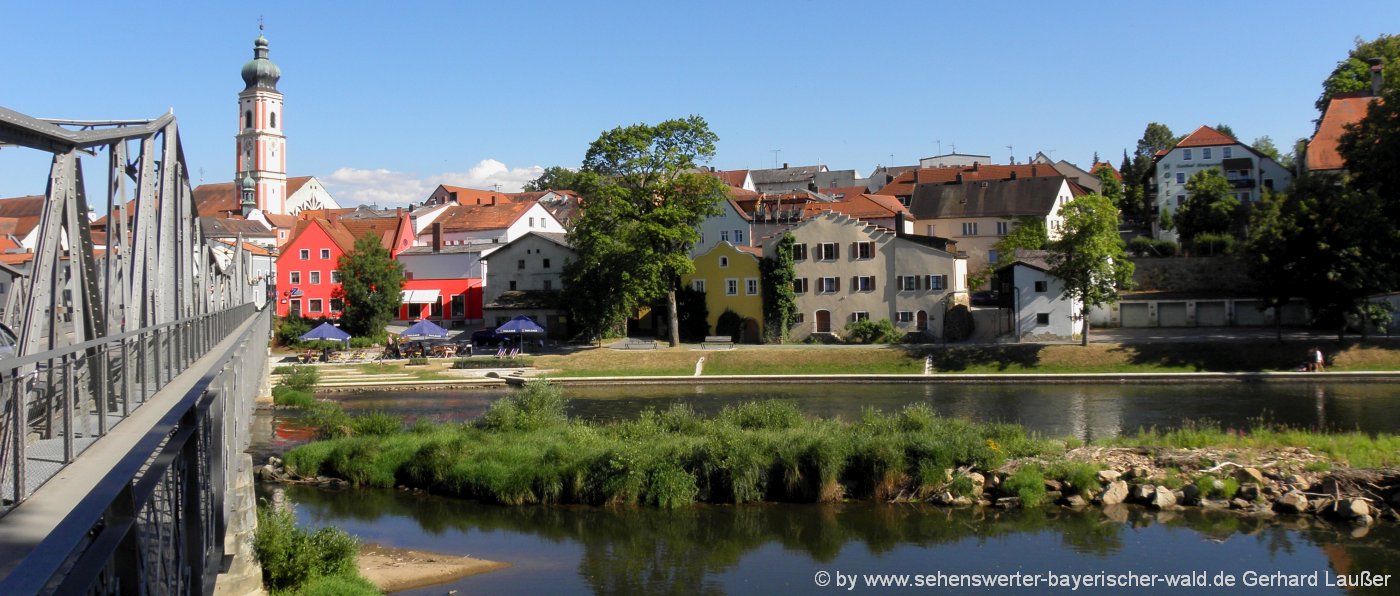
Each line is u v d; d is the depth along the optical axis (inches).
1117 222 2481.5
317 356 2891.2
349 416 1956.2
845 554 1027.3
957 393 2176.4
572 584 955.3
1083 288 2448.3
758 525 1138.0
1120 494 1175.6
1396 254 2267.5
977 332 2881.4
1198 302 2792.8
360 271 3208.7
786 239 3038.9
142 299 608.7
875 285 2962.6
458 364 2723.9
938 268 2891.2
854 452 1264.8
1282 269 2331.4
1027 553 1011.3
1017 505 1175.6
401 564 1017.5
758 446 1295.5
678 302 3159.5
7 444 329.4
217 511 488.7
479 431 1530.5
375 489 1344.7
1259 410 1809.8
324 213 5157.5
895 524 1125.7
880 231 2962.6
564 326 3270.2
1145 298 2854.3
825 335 2977.4
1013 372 2407.7
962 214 3671.3
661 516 1184.8
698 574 978.1
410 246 4279.0
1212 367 2315.5
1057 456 1282.0
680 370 2613.2
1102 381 2288.4
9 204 3065.9
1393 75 2637.8
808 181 5113.2
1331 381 2174.0
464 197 5639.8
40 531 293.1
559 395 1707.7
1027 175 4212.6
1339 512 1087.6
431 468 1336.1
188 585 413.7
